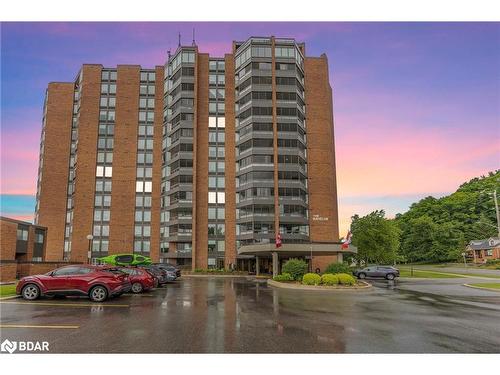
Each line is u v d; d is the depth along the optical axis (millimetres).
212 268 61938
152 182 68875
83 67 71750
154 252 66312
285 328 10812
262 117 63188
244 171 62938
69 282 16234
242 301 17766
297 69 65438
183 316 12750
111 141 70000
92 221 66625
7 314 12594
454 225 100938
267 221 60219
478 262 85000
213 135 66500
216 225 63469
